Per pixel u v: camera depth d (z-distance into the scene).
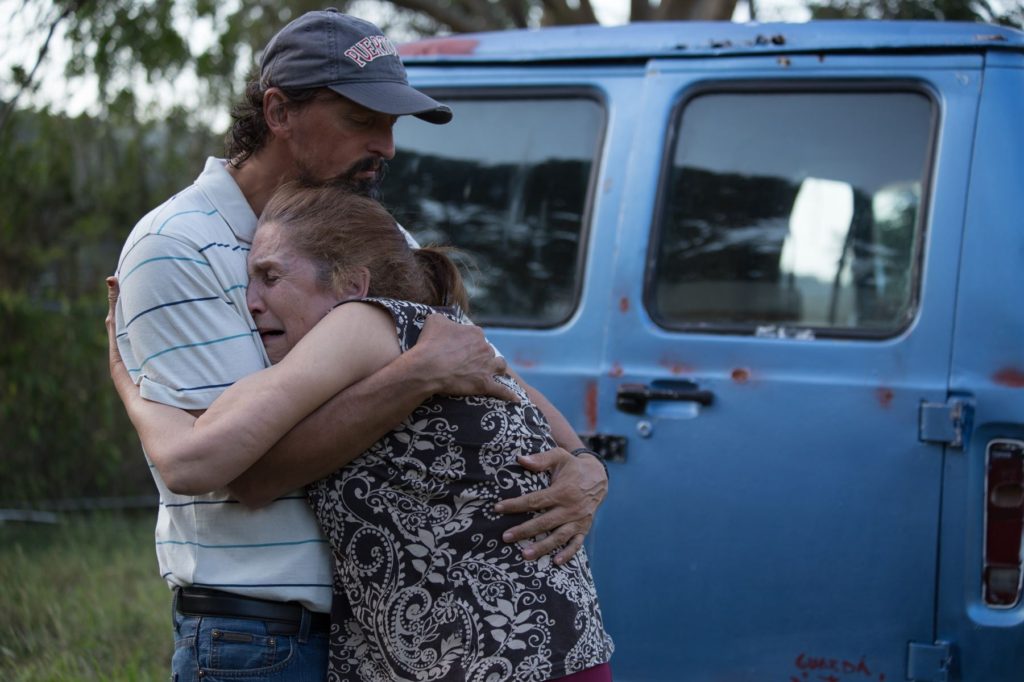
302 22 1.95
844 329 2.96
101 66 6.51
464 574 1.79
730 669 2.92
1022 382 2.74
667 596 2.98
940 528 2.77
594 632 1.87
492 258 3.39
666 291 3.14
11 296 6.56
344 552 1.81
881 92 3.06
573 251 3.29
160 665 3.99
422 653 1.77
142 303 1.83
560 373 3.16
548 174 3.37
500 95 3.45
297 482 1.80
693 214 3.17
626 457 3.04
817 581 2.85
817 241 3.06
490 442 1.84
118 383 1.92
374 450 1.81
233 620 1.86
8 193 7.03
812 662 2.85
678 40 3.27
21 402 6.39
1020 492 2.73
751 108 3.18
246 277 1.92
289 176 2.02
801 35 3.15
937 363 2.82
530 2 7.98
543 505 1.86
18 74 5.86
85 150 7.65
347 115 1.95
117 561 5.39
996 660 2.72
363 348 1.80
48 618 4.43
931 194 2.93
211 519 1.87
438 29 8.71
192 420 1.80
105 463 6.63
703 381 3.00
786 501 2.89
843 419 2.86
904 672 2.78
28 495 6.49
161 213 1.90
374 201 1.99
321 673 1.90
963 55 3.00
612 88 3.32
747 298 3.09
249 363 1.86
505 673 1.76
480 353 1.85
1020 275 2.81
